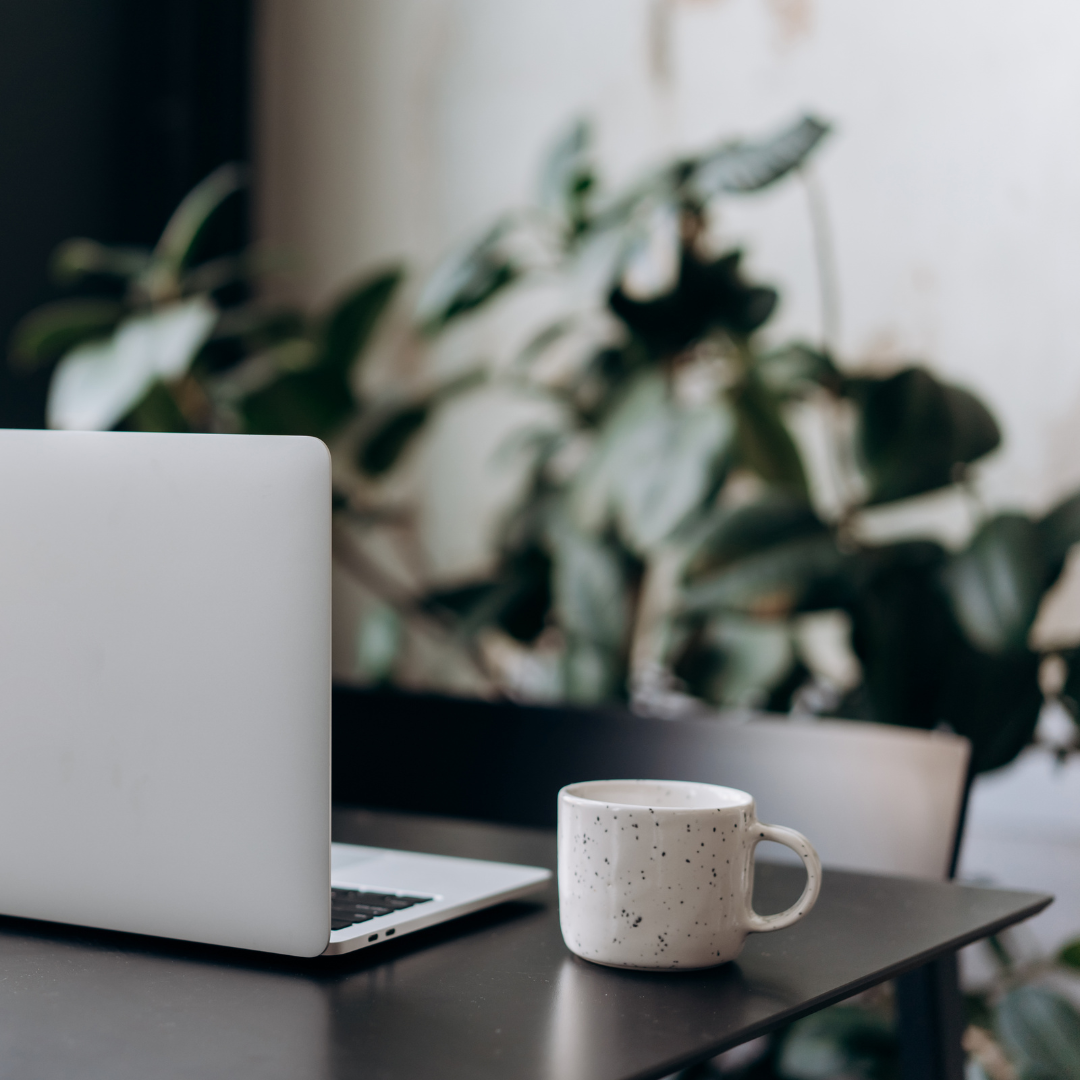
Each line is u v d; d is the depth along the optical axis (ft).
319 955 1.95
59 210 7.00
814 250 6.12
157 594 1.99
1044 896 2.54
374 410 6.24
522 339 6.83
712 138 6.41
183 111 7.41
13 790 2.13
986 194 5.76
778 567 5.01
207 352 7.06
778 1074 5.06
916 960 2.08
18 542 2.09
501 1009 1.77
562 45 6.78
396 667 7.08
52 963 1.97
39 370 6.92
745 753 3.77
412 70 7.18
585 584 5.70
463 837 3.11
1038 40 5.64
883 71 5.98
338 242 7.41
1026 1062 5.02
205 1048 1.61
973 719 4.88
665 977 1.93
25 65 6.78
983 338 5.76
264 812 1.93
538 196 5.93
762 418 5.34
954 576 4.91
